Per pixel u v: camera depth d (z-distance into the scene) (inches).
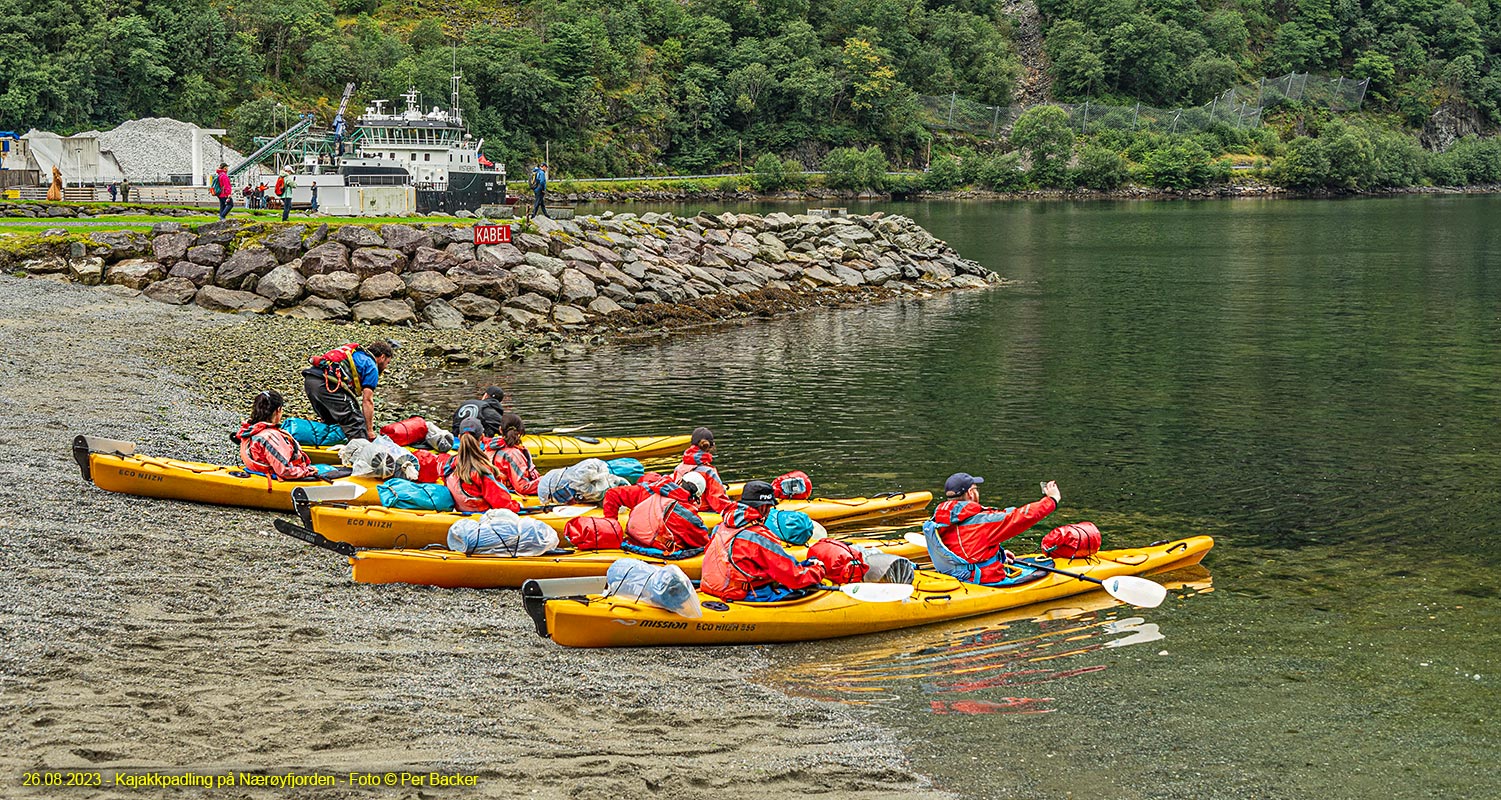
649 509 466.6
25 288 1243.2
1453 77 7519.7
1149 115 6540.4
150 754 297.0
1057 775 325.1
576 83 5359.3
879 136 6038.4
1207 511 617.9
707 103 5807.1
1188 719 362.9
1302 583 499.5
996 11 7524.6
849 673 397.4
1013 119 6555.1
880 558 451.8
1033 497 647.8
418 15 6195.9
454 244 1422.2
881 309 1608.0
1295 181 5925.2
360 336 1174.3
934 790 314.0
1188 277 2050.9
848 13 6658.5
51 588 410.6
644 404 910.4
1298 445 775.1
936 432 812.6
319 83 5270.7
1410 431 818.2
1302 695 381.7
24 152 2827.3
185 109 4800.7
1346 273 2089.1
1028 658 413.1
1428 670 403.5
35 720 308.5
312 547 501.0
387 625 414.6
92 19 4729.3
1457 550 548.4
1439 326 1389.0
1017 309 1599.4
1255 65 7628.0
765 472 698.8
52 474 567.5
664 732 340.2
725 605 418.0
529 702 354.3
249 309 1259.2
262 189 2026.3
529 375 1039.0
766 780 313.0
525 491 550.9
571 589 416.8
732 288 1616.6
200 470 553.9
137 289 1304.1
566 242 1533.0
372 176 2172.7
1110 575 489.7
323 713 331.3
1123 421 854.5
